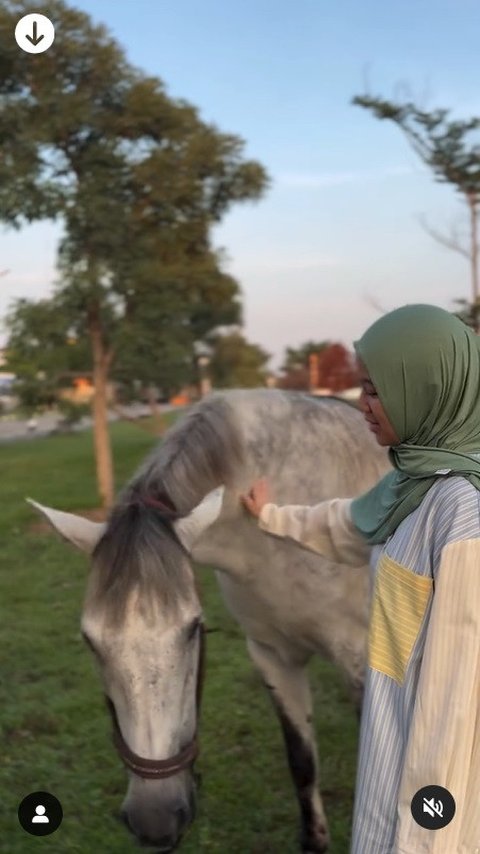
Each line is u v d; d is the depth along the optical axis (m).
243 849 3.25
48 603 6.75
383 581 1.62
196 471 2.56
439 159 7.84
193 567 2.50
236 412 2.78
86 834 3.28
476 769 1.49
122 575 2.13
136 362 9.97
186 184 9.25
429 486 1.61
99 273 9.29
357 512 1.97
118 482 12.30
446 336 1.61
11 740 4.20
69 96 8.60
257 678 4.91
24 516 10.01
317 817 3.19
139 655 2.08
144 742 2.09
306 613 2.86
